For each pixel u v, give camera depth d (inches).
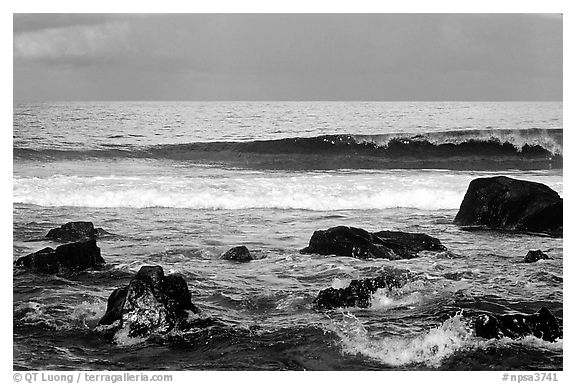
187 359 349.4
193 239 567.8
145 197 707.4
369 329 378.0
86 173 825.5
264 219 644.7
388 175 848.9
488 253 530.9
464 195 700.0
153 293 379.2
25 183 746.8
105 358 350.0
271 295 428.8
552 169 941.2
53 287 441.4
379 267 485.4
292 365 343.6
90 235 572.1
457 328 370.9
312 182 778.2
